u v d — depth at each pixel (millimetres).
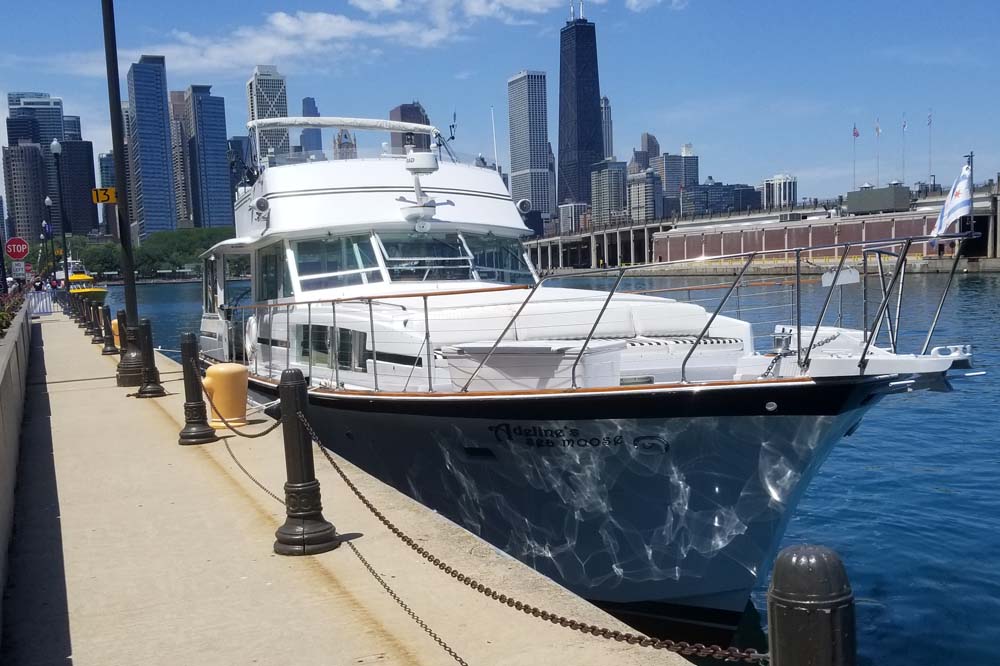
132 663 4152
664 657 3979
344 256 10516
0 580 4711
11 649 4340
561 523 7594
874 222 95375
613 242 157750
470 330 8211
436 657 4078
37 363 18703
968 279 73938
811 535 10336
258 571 5312
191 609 4773
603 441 6906
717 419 6477
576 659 3969
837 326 8719
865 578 8953
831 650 2279
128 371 14320
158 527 6293
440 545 5605
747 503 6859
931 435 15391
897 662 7219
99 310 24703
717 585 7332
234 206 14359
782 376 6957
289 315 10320
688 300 11008
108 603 4906
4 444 6402
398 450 8242
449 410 7402
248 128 13016
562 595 4762
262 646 4281
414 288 10078
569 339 8289
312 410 8992
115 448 9109
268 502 6859
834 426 6363
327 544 5609
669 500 7059
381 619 4535
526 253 11758
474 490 7941
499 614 4512
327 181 10789
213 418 9836
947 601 8281
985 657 7211
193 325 42281
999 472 12781
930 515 10883
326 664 4062
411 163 10328
